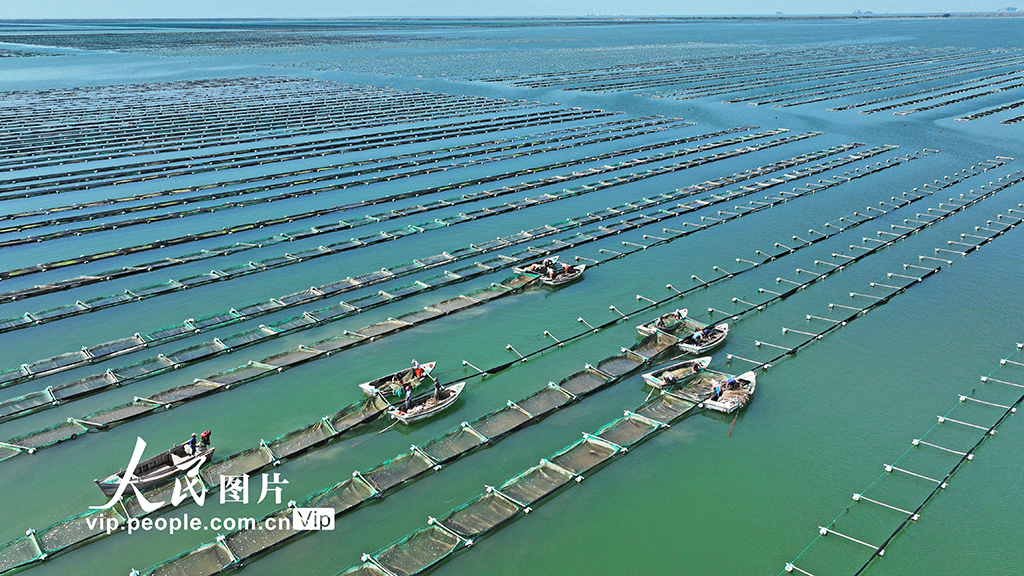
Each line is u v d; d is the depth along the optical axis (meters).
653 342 50.78
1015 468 38.38
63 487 36.59
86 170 99.38
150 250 69.56
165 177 96.88
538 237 72.38
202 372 47.31
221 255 68.00
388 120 139.75
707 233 73.88
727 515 35.19
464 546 32.72
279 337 51.94
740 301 58.19
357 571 31.03
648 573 31.84
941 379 46.78
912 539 33.78
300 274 63.66
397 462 38.31
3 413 42.03
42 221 76.56
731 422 42.38
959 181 91.94
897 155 107.50
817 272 63.88
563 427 41.84
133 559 32.25
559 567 32.09
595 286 61.19
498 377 47.44
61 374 47.06
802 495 36.59
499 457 39.19
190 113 146.62
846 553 32.97
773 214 79.69
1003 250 68.38
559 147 114.88
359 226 76.81
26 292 58.16
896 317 55.47
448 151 112.19
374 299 57.72
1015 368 47.91
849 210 80.94
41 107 153.75
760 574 31.91
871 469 38.41
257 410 43.31
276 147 115.31
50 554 32.16
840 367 48.38
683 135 124.75
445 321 54.56
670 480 37.44
